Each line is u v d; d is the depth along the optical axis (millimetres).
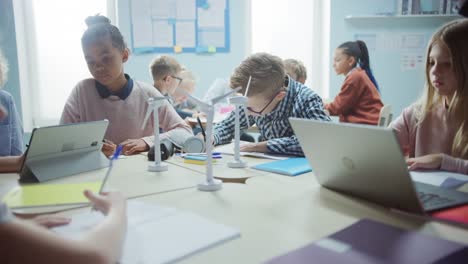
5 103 1729
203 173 1153
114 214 619
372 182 802
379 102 3047
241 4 3520
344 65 3227
